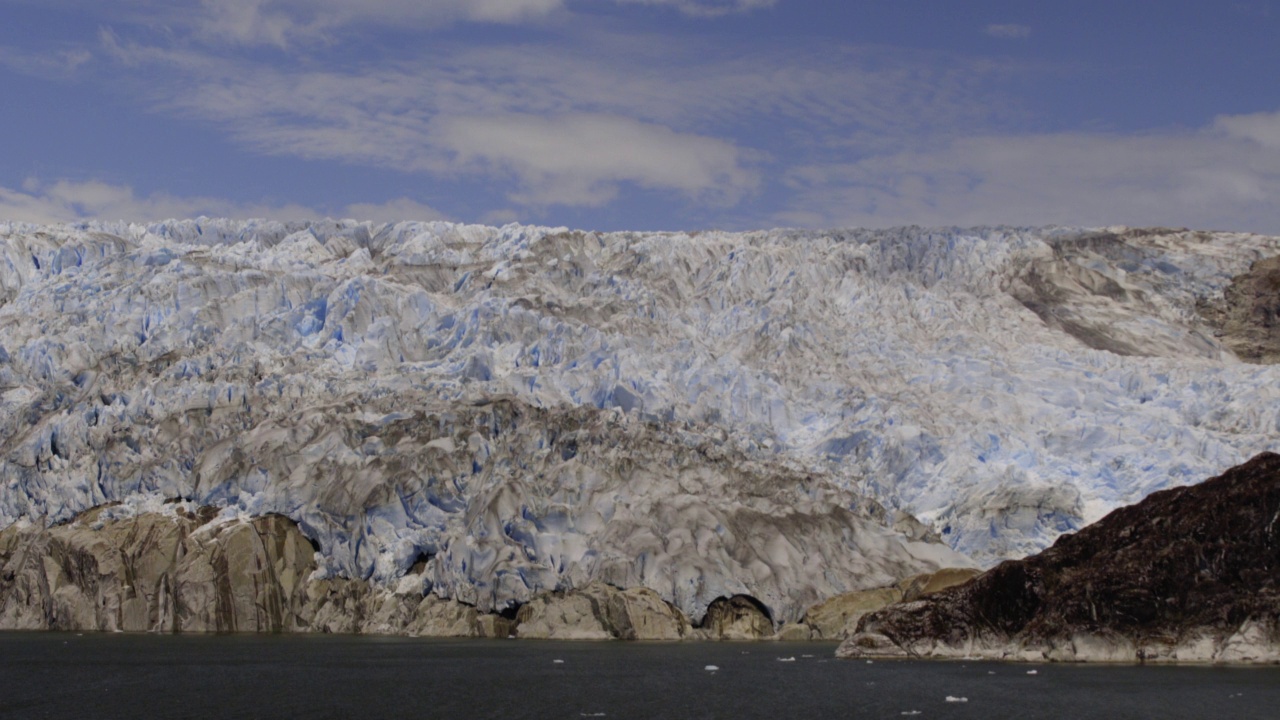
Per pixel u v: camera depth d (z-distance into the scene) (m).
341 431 169.62
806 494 166.88
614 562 153.75
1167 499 125.50
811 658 132.50
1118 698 100.00
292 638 157.25
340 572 164.88
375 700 103.88
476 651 140.25
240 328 193.75
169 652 139.75
